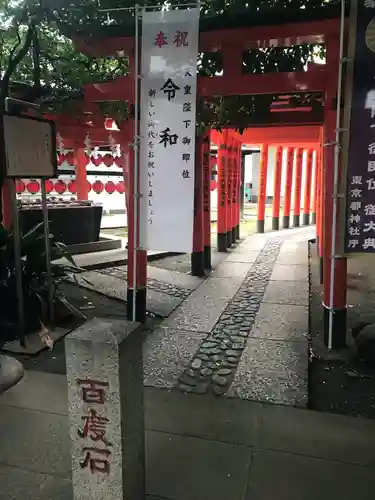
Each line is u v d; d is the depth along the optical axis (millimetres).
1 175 5332
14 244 4715
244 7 4793
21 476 2816
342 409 3781
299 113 7566
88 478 2273
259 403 3738
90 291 7184
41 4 4953
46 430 3301
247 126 8000
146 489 2691
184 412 3588
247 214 21344
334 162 4492
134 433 2312
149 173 4719
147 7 4477
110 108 6523
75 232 10016
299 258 10516
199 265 8547
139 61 4820
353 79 4086
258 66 5742
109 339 2127
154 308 6344
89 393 2182
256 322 5840
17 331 5152
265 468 2881
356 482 2742
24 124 4520
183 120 4555
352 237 4320
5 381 3900
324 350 4898
